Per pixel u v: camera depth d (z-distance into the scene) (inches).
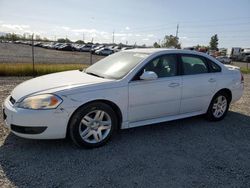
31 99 136.8
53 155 139.8
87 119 147.5
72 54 1561.3
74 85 146.3
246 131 194.2
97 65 194.4
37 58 978.1
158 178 122.6
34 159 134.5
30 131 136.4
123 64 174.6
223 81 209.0
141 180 120.1
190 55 194.5
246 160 146.3
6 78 407.2
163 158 143.0
